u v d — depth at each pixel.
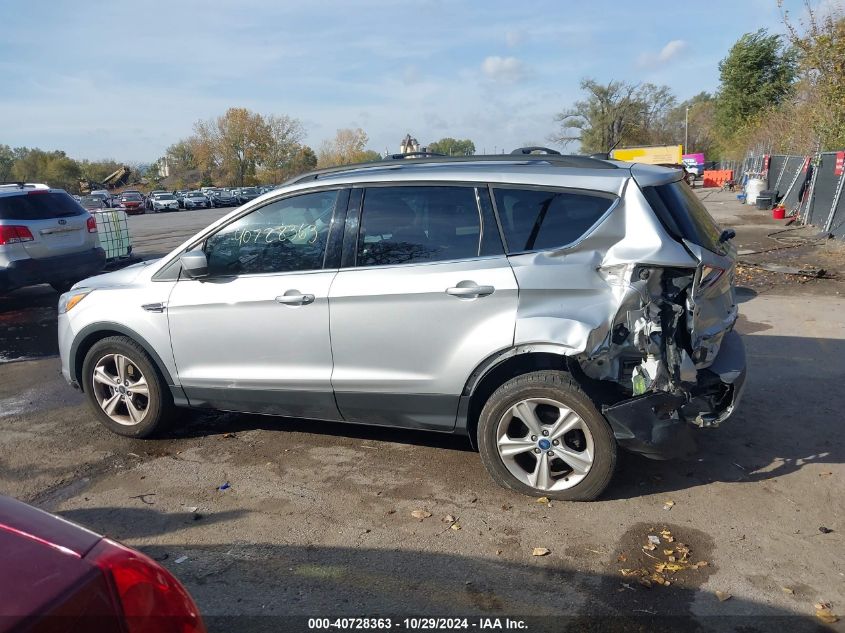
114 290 4.85
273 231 4.41
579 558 3.36
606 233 3.74
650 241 3.67
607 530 3.60
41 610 1.52
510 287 3.76
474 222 3.97
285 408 4.48
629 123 62.72
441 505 3.91
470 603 3.04
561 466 4.04
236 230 4.51
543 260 3.78
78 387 5.19
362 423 4.36
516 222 3.90
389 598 3.09
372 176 4.22
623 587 3.13
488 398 4.06
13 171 85.38
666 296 3.74
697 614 2.93
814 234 15.60
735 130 45.72
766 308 8.62
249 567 3.36
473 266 3.88
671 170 4.10
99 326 4.85
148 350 4.75
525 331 3.72
